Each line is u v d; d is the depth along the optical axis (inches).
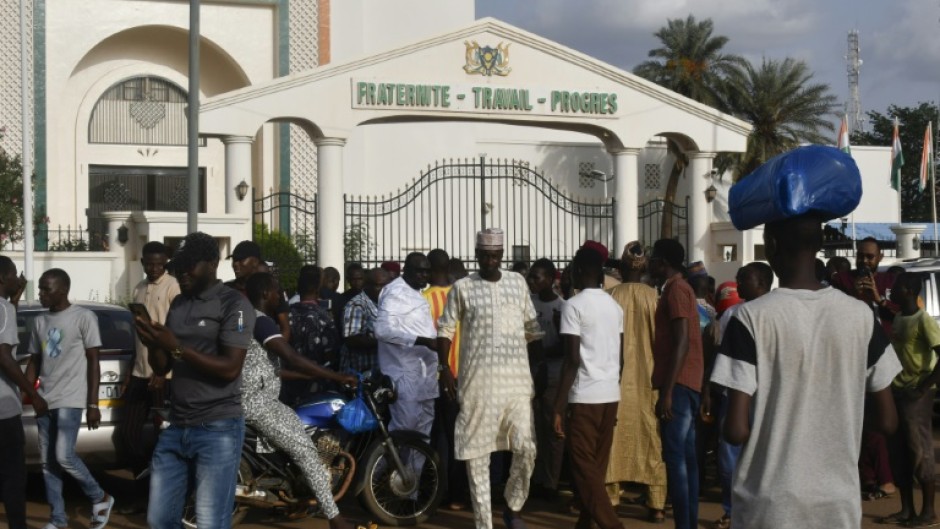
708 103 1628.9
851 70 2502.5
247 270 367.2
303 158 1267.2
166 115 1295.5
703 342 387.5
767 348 161.9
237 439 241.6
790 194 163.2
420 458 363.3
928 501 347.6
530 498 400.8
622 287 362.3
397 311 363.3
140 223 876.6
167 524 241.4
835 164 165.6
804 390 160.6
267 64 1288.1
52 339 335.6
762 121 1636.3
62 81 1212.5
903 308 350.0
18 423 307.1
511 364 313.3
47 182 1211.2
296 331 401.1
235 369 238.7
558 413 306.8
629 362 355.6
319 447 344.8
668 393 303.6
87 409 340.8
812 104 1633.9
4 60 1187.9
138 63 1280.8
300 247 1050.1
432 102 860.6
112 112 1272.1
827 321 161.8
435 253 404.5
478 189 1364.4
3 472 305.4
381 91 848.3
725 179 1657.2
